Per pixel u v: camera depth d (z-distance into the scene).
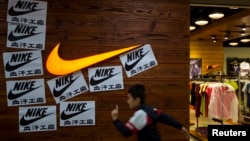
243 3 4.53
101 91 3.64
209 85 5.75
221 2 4.49
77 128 3.59
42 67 3.54
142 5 3.77
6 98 3.46
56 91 3.55
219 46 11.94
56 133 3.55
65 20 3.60
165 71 3.78
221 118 5.53
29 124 3.50
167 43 3.80
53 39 3.57
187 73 3.83
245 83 6.99
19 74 3.49
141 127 2.50
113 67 3.68
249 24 7.91
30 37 3.52
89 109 3.62
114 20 3.70
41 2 3.55
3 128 3.45
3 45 3.46
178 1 3.85
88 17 3.65
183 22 3.85
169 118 2.67
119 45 3.70
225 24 7.92
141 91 2.64
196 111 6.19
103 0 3.69
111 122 3.65
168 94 3.77
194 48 11.78
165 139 3.76
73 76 3.60
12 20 3.48
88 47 3.64
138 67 3.72
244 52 14.30
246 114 7.15
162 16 3.80
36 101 3.52
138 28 3.74
